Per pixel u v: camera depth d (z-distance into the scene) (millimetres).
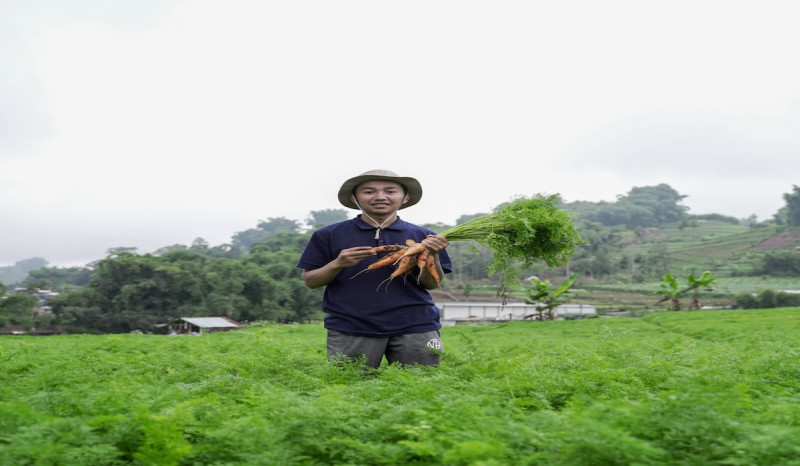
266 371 7918
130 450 4277
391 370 6840
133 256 104562
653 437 4234
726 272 173500
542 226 8203
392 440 4457
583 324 35906
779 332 21328
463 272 165875
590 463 3748
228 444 4270
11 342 17016
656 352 11625
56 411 4980
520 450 4055
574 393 6270
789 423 4664
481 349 13023
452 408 4703
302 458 4008
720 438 3975
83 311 96000
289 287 111375
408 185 8312
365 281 8062
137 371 8672
